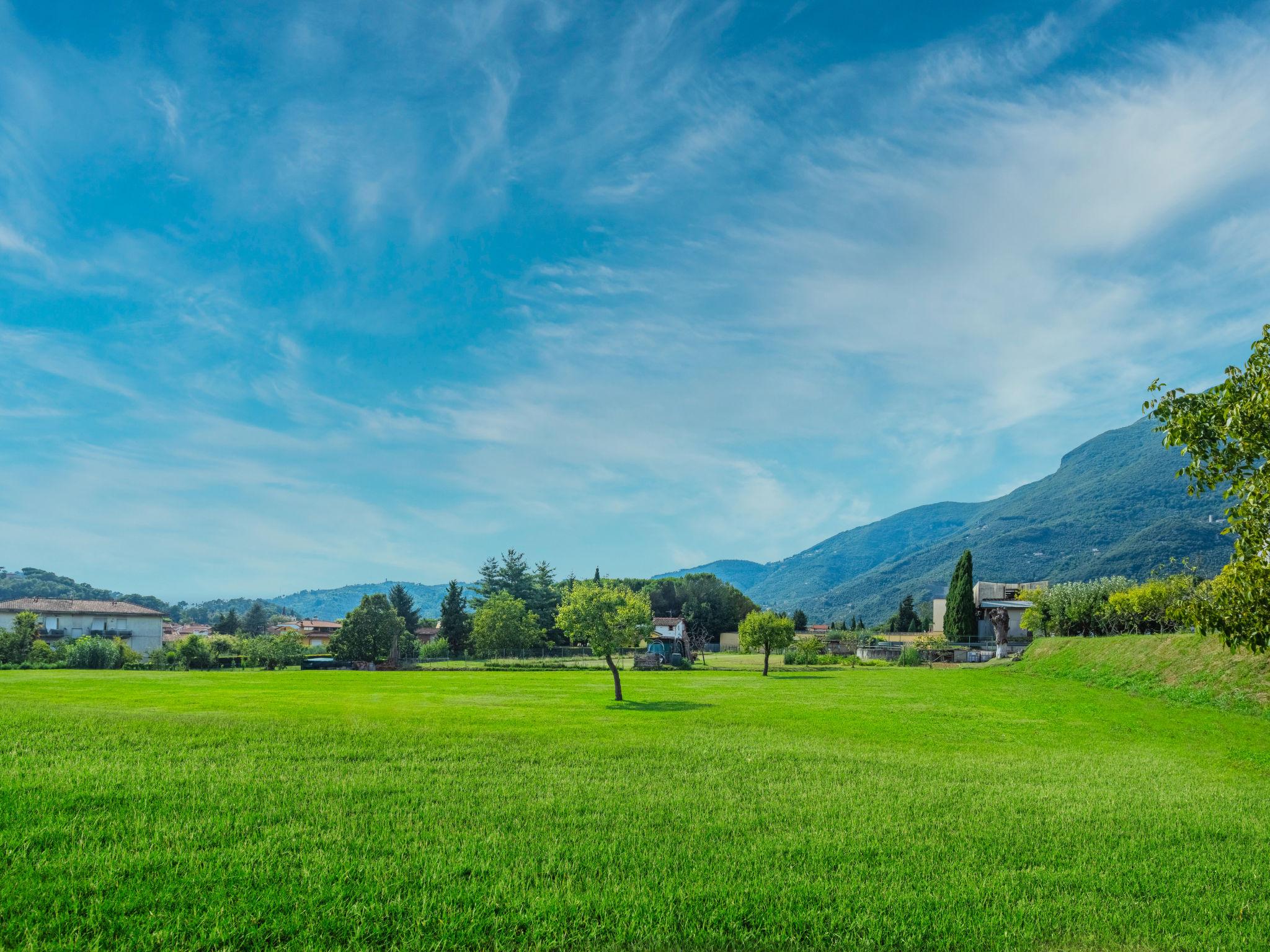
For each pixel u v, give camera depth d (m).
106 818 10.43
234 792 12.23
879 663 66.88
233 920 7.23
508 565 108.25
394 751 16.95
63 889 7.79
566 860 9.39
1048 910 8.02
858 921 7.59
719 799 12.84
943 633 82.19
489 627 88.12
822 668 61.84
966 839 10.63
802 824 11.30
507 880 8.52
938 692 34.97
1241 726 23.25
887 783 14.53
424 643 116.62
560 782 13.95
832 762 16.86
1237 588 10.45
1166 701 28.98
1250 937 7.44
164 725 19.20
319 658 76.88
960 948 7.13
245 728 19.34
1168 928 7.66
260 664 80.81
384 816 11.16
